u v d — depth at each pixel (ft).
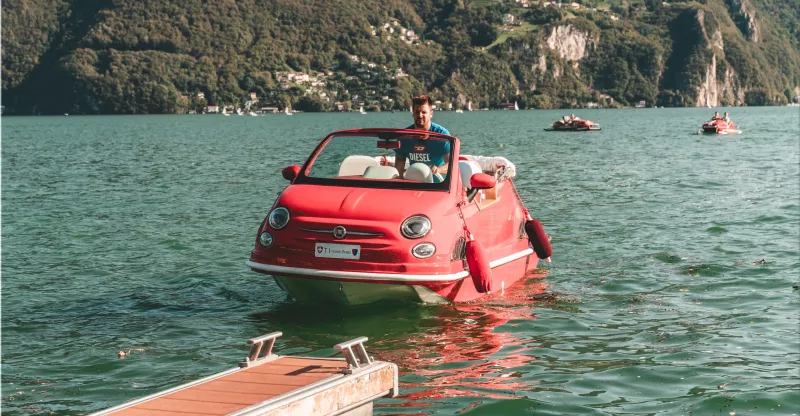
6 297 29.50
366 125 369.50
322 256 25.79
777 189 64.85
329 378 15.40
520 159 109.91
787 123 311.27
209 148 152.66
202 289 30.58
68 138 226.79
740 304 27.76
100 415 13.88
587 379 20.11
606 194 62.18
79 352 22.65
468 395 18.93
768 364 21.29
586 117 488.44
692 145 147.74
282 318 26.22
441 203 26.81
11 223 49.08
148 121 513.45
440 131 31.96
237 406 14.17
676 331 24.50
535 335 24.11
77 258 37.22
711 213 50.42
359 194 27.14
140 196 64.90
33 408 18.39
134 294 29.89
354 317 26.12
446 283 26.09
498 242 29.78
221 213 52.90
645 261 35.19
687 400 18.65
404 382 19.90
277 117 641.81
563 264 34.68
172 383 20.04
